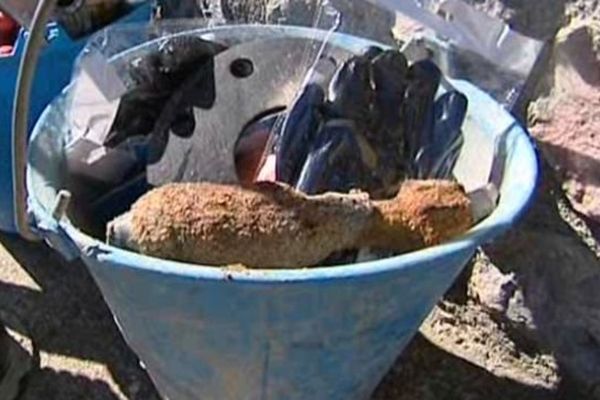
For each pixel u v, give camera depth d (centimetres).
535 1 99
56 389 110
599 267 103
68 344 114
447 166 94
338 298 83
